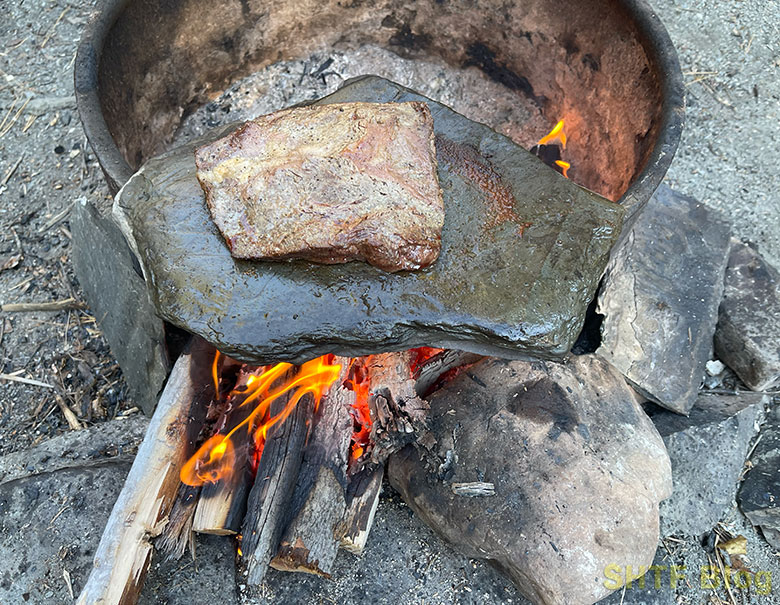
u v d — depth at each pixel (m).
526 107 0.62
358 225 0.34
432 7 0.59
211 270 0.35
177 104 0.59
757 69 0.70
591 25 0.51
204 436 0.45
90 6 0.77
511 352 0.35
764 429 0.52
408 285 0.35
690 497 0.48
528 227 0.37
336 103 0.42
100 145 0.40
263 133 0.38
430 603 0.43
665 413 0.51
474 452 0.44
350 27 0.63
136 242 0.37
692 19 0.73
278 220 0.35
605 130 0.53
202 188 0.37
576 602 0.40
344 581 0.44
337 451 0.44
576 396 0.46
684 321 0.52
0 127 0.68
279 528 0.42
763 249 0.61
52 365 0.55
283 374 0.46
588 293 0.36
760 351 0.52
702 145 0.66
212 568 0.43
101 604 0.38
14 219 0.63
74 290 0.59
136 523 0.41
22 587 0.42
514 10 0.56
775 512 0.48
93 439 0.50
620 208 0.38
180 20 0.54
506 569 0.42
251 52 0.62
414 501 0.44
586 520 0.41
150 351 0.48
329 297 0.35
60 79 0.72
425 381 0.49
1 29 0.75
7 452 0.51
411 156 0.37
